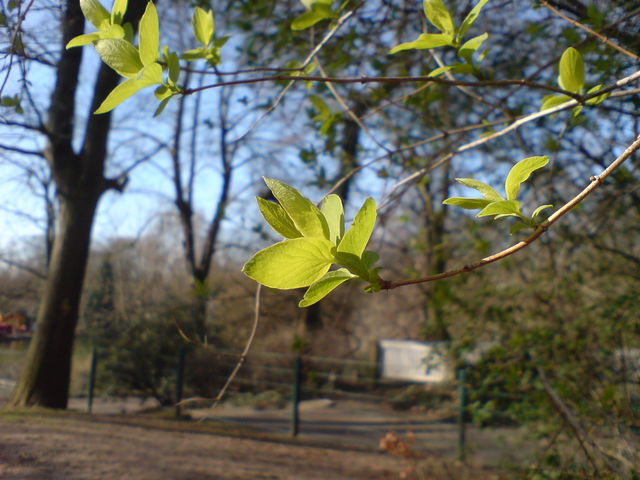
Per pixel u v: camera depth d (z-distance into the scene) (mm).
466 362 7035
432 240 6766
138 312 12281
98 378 11883
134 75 1298
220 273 14984
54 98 6840
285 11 4742
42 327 9016
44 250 10062
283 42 4402
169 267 16609
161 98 1455
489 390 6531
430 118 3957
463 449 7270
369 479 6574
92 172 9461
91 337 12391
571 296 5113
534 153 4516
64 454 5418
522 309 5750
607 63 2633
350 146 4961
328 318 13195
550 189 3754
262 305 3252
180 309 11977
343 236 935
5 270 8500
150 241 15930
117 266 13867
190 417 10328
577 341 4629
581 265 5277
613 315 4465
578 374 4387
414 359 16406
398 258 7551
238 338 13273
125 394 11781
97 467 5207
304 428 10359
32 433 6113
